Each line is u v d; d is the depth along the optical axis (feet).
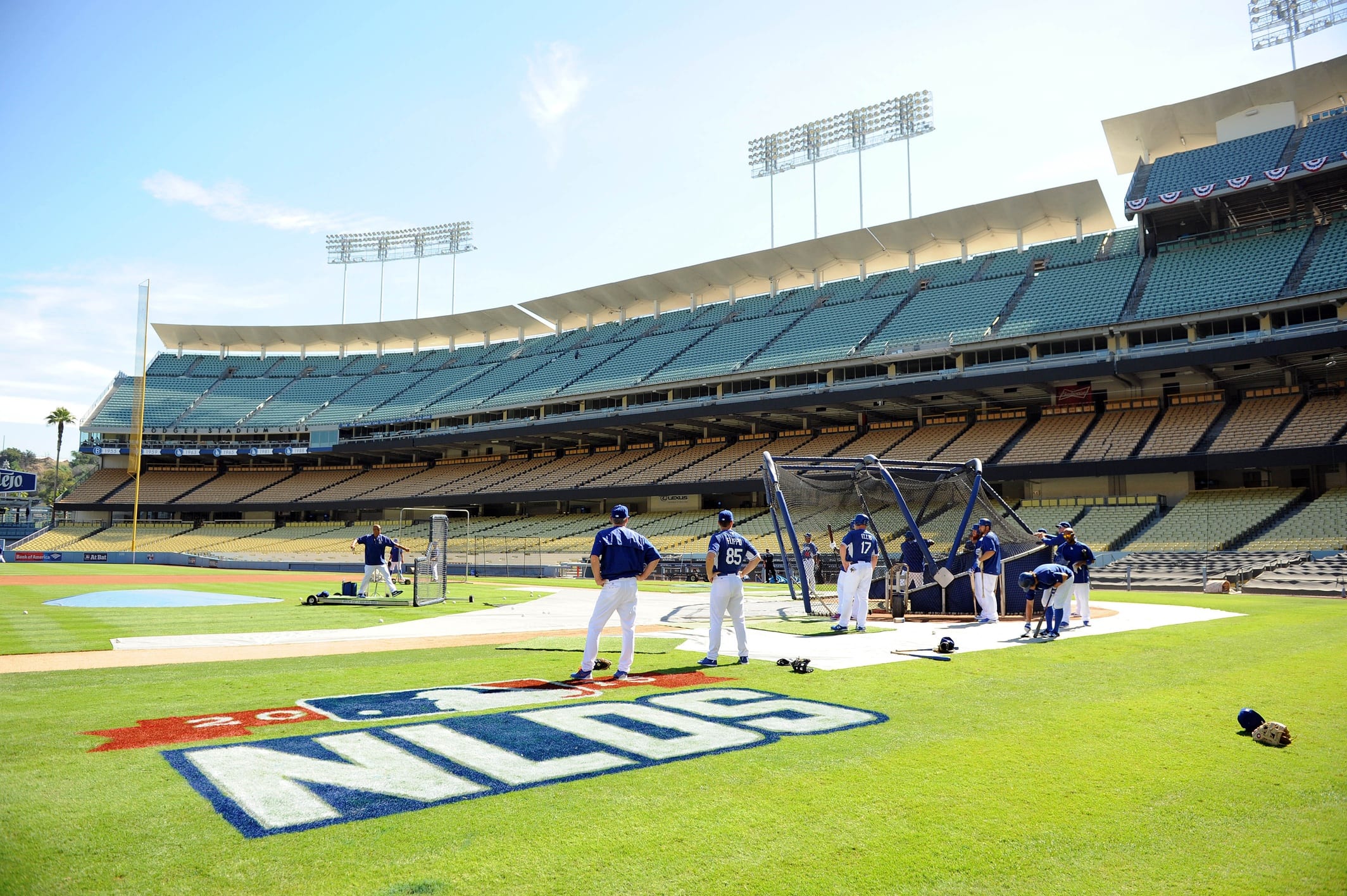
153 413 199.21
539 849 11.90
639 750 17.33
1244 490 103.14
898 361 129.59
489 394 177.58
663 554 119.44
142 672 28.45
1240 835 12.84
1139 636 38.68
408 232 220.02
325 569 141.90
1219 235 121.70
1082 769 16.20
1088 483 118.93
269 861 11.31
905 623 46.98
